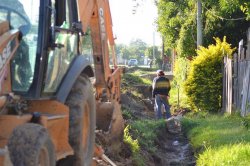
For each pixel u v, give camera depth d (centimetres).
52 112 775
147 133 1692
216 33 2977
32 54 735
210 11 2888
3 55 644
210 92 2403
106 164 1085
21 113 694
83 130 868
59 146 763
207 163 1256
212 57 2400
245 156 1170
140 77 4294
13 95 689
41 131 648
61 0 830
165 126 2011
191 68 2455
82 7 1020
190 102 2469
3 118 655
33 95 730
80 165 827
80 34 912
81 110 826
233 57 2180
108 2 1295
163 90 2317
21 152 625
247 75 1828
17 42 686
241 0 1784
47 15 749
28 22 744
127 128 1499
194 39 3197
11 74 702
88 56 1165
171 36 3662
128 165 1221
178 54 3525
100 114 1197
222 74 2378
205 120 2052
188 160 1511
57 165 822
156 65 6831
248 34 2694
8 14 745
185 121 2025
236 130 1579
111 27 1322
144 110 2670
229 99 2166
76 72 825
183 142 1825
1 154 572
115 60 1381
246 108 1817
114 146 1255
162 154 1606
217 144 1393
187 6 3366
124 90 2903
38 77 732
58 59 792
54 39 759
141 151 1416
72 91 838
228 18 2844
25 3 748
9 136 643
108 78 1231
